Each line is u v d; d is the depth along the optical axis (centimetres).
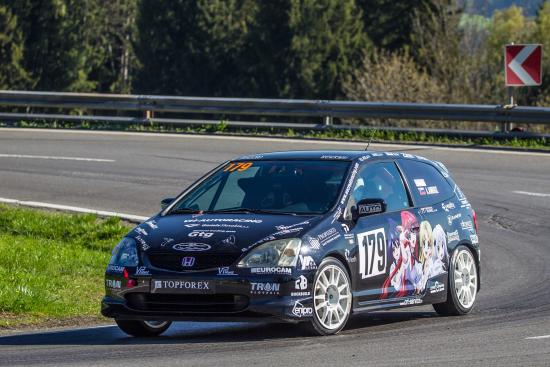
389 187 2556
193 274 2202
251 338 2267
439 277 2619
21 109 12669
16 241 3622
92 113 12588
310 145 5981
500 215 4278
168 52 17738
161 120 6888
